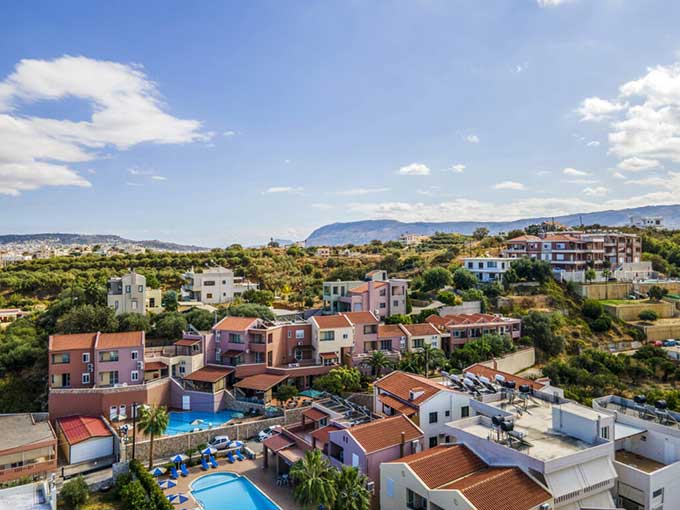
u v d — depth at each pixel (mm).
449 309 103188
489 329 91938
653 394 65812
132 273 98125
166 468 52875
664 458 38062
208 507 45688
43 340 83500
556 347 93312
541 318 95688
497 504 30766
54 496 38312
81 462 56438
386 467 38969
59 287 133250
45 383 74312
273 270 157250
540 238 144250
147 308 104688
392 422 47062
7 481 50500
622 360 84750
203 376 72312
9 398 73000
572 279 123625
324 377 73062
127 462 52219
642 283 124375
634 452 40094
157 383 69562
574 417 37688
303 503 41750
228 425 62562
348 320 81938
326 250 199500
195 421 64750
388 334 84062
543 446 36031
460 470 36344
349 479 37781
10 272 139250
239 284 130625
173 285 137875
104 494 48719
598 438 35969
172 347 79375
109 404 65562
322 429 51938
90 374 71000
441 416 50969
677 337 104438
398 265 154000
